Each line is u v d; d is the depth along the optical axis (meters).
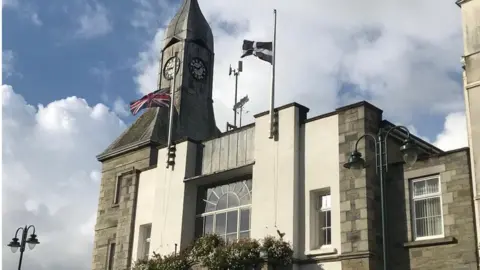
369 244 20.19
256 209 23.69
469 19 20.78
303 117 24.03
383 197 16.52
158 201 28.00
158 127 34.88
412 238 20.31
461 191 19.52
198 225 26.84
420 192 20.77
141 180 30.00
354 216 20.84
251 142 25.42
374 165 21.36
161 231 27.27
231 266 22.45
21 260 27.45
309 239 21.94
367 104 22.03
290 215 22.44
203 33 40.34
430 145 24.80
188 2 41.41
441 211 19.95
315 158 22.80
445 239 19.30
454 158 19.98
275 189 23.33
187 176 27.14
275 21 26.52
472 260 18.61
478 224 18.50
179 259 24.66
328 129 22.75
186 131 36.22
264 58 25.67
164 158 28.56
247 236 24.53
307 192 22.59
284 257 21.73
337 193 21.69
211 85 40.09
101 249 33.59
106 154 35.91
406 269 20.08
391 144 22.47
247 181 25.59
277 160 23.67
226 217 25.78
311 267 21.58
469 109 19.72
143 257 28.48
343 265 20.62
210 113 39.00
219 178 26.48
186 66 38.78
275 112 24.50
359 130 21.69
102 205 34.91
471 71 20.02
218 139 27.08
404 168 21.17
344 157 21.84
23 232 27.84
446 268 19.14
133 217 29.42
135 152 34.38
